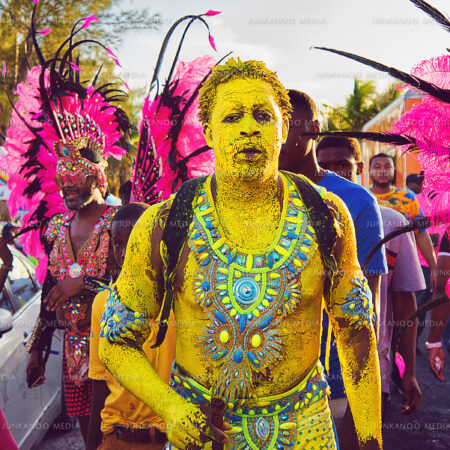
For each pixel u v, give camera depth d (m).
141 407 2.19
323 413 1.56
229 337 1.47
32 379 3.66
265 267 1.48
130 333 1.56
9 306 3.86
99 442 2.33
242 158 1.45
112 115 3.87
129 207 2.63
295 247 1.50
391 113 8.74
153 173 2.87
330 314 1.67
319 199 1.54
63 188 3.60
